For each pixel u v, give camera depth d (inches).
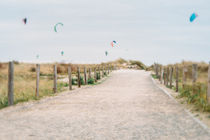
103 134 245.1
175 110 372.8
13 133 248.1
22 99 478.6
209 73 394.6
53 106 414.6
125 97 534.6
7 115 337.7
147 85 837.8
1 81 879.7
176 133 247.4
